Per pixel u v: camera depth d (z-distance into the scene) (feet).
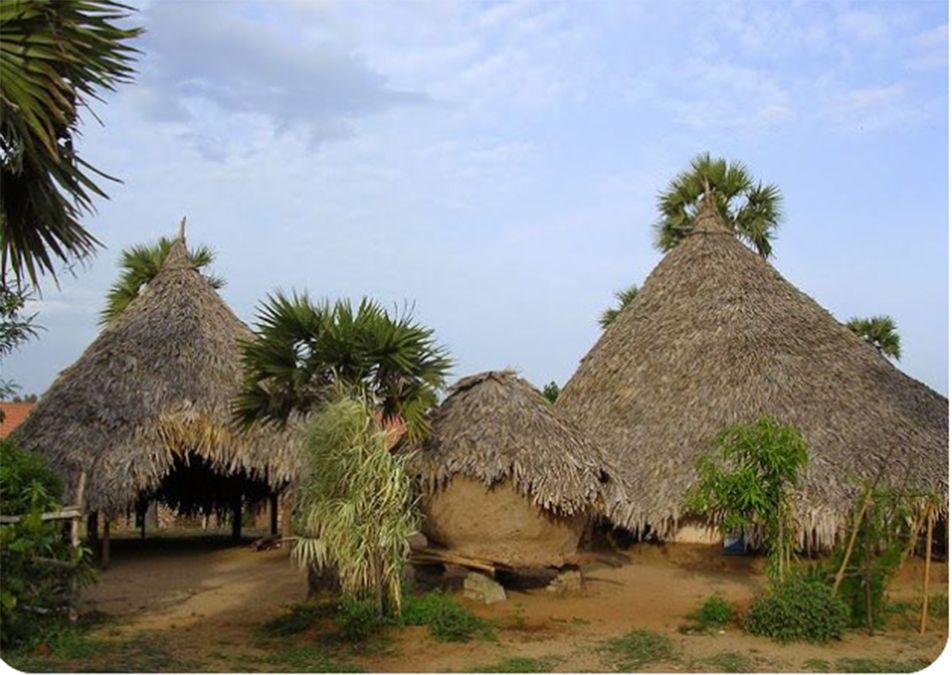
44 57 28.63
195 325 57.62
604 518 57.00
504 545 40.70
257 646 33.63
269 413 40.37
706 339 59.98
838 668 31.19
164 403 52.49
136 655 32.14
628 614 39.75
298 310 39.29
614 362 64.13
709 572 50.88
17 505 34.83
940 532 50.57
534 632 36.06
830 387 55.01
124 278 77.77
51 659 31.40
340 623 35.06
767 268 65.77
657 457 54.19
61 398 53.62
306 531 37.52
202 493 69.46
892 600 42.55
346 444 35.78
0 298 38.65
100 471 49.75
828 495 46.75
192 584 48.06
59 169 30.30
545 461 40.06
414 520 38.24
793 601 35.55
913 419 54.08
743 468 38.45
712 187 86.38
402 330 39.09
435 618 35.47
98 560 57.31
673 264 68.18
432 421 42.29
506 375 42.88
